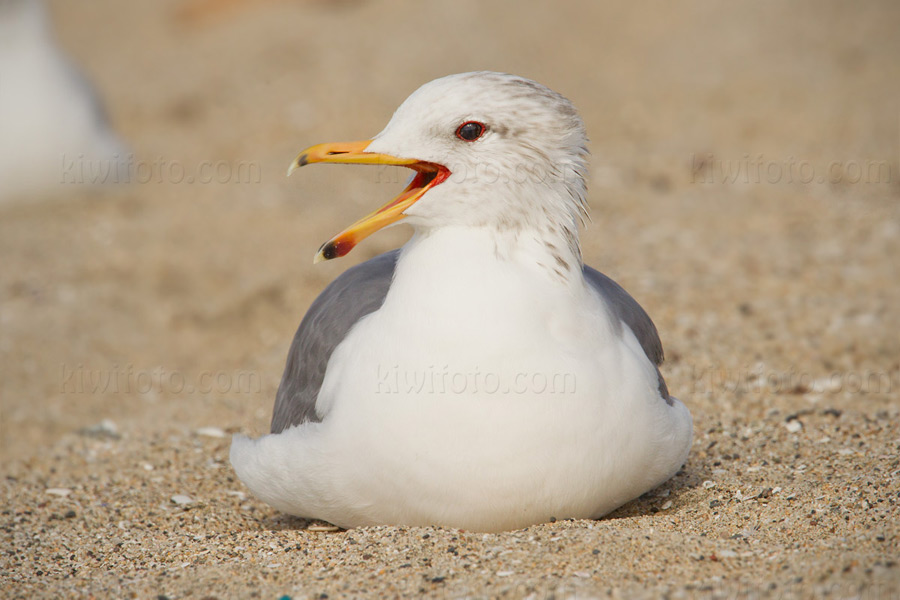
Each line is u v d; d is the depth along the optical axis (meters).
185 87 23.39
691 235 15.12
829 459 8.59
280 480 7.55
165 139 20.73
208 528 8.41
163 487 9.38
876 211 15.66
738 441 9.32
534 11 27.30
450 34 24.98
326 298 8.13
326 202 17.38
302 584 6.54
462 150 6.91
